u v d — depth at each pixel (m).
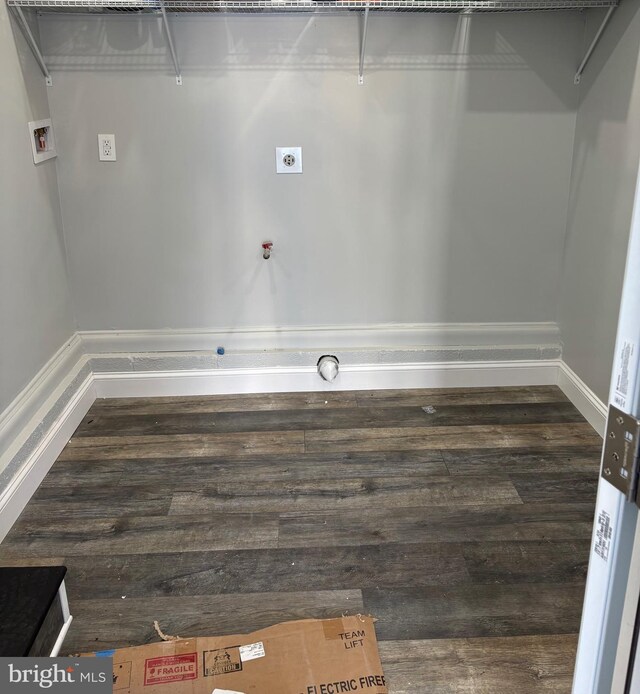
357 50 2.76
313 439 2.76
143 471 2.55
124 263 2.98
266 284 3.05
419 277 3.07
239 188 2.91
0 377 2.25
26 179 2.50
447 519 2.27
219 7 2.47
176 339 3.08
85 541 2.17
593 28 2.68
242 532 2.21
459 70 2.80
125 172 2.86
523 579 2.00
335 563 2.06
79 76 2.73
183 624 1.84
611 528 0.79
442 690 1.64
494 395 3.12
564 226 3.03
